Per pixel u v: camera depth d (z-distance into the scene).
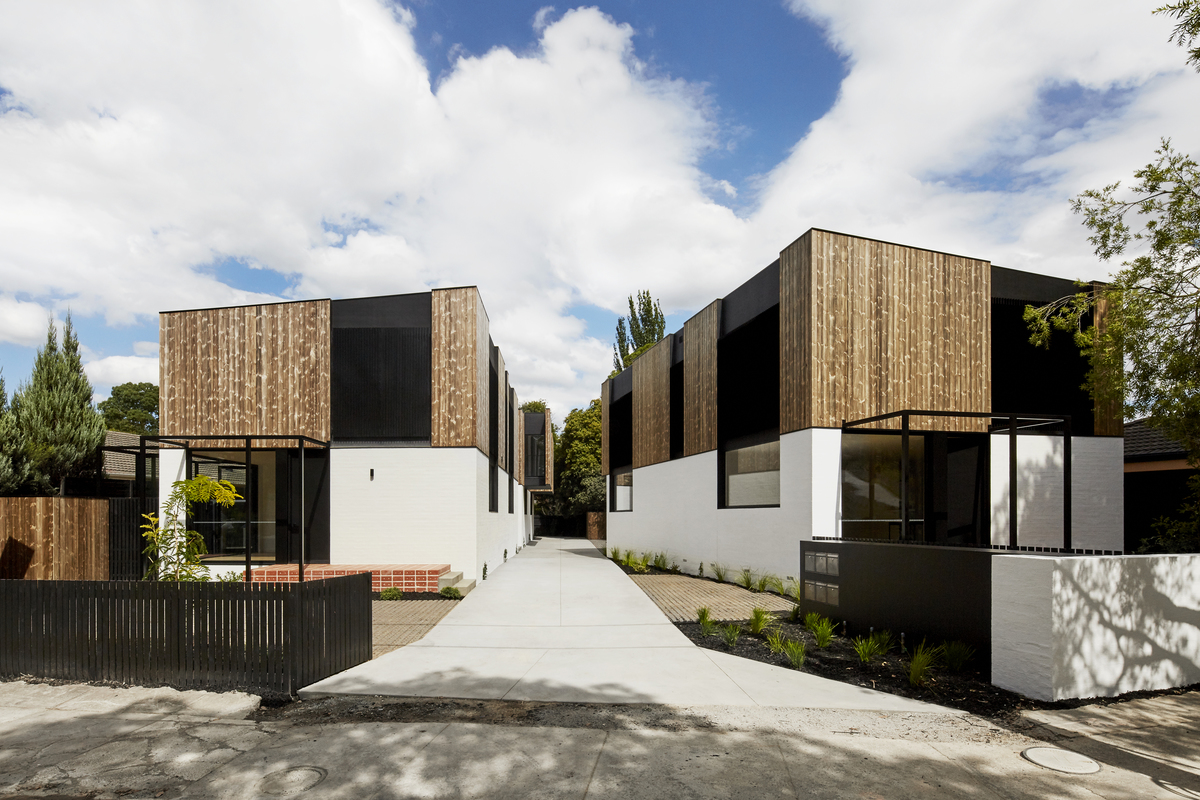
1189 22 6.76
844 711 4.88
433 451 12.35
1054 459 12.12
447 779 3.58
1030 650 5.16
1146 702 5.02
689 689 5.49
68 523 10.39
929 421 11.30
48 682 5.73
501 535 18.28
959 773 3.66
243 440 12.48
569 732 4.38
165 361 12.66
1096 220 8.44
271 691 5.37
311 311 12.61
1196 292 7.68
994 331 12.09
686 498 16.36
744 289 13.70
